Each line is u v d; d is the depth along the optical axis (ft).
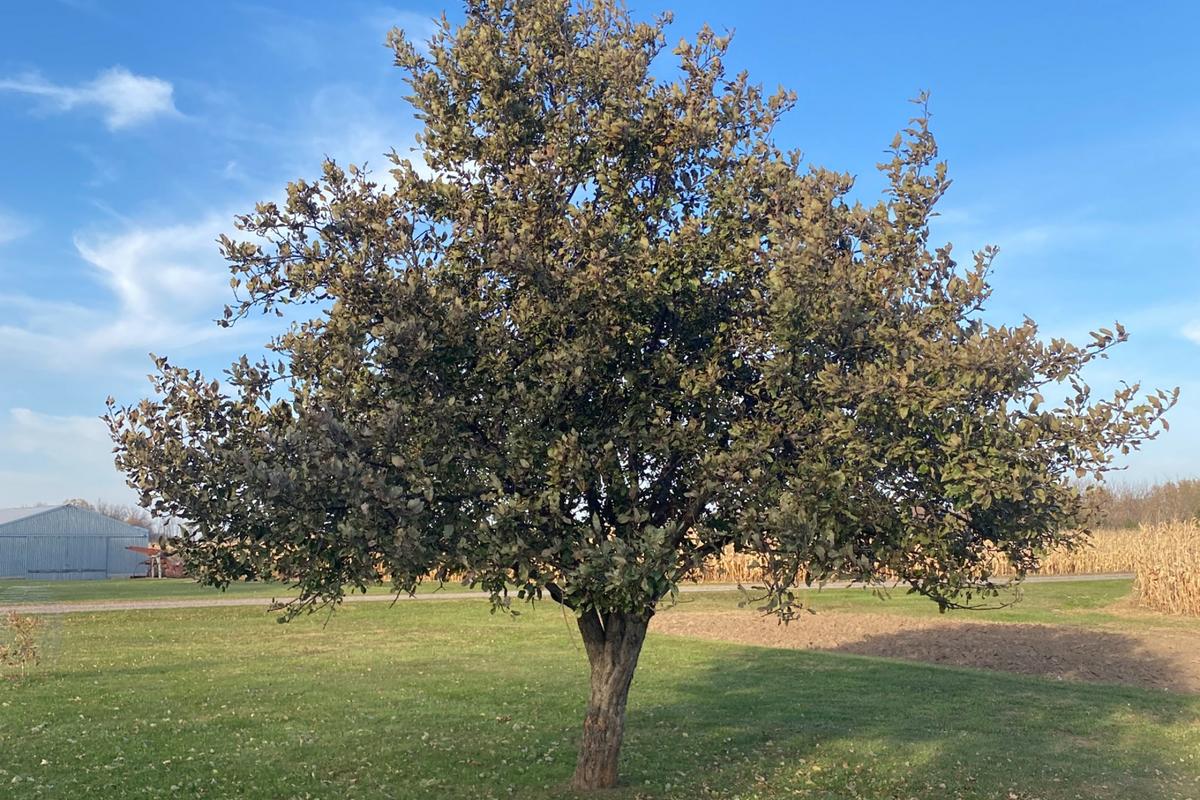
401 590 21.02
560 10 26.86
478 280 24.43
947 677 53.93
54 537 194.80
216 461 21.02
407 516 19.33
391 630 75.61
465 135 25.53
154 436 22.39
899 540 21.44
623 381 24.08
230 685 49.16
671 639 70.38
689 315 24.68
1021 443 19.47
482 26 25.98
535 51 25.72
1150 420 19.24
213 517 20.89
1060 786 32.12
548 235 24.20
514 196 25.16
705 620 81.05
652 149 25.18
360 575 20.39
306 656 60.59
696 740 37.70
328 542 20.08
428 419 21.67
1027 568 24.80
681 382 22.86
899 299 21.85
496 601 21.39
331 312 23.29
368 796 29.40
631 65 25.03
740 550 22.94
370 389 22.45
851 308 20.38
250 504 19.76
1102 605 91.20
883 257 22.61
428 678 52.03
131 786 30.27
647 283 22.84
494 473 21.58
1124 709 45.42
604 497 24.27
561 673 54.08
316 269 22.38
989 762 35.06
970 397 19.70
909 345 20.74
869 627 74.79
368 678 51.96
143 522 239.09
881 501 21.27
